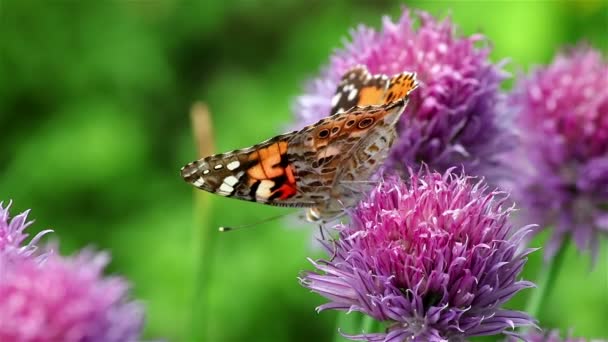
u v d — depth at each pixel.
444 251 0.31
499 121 0.37
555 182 0.38
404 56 0.36
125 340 0.28
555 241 0.38
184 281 0.52
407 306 0.31
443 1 0.55
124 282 0.29
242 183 0.34
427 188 0.31
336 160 0.33
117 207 0.57
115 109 0.59
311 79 0.39
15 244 0.30
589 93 0.39
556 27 0.53
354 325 0.35
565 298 0.50
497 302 0.31
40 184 0.56
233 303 0.51
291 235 0.52
